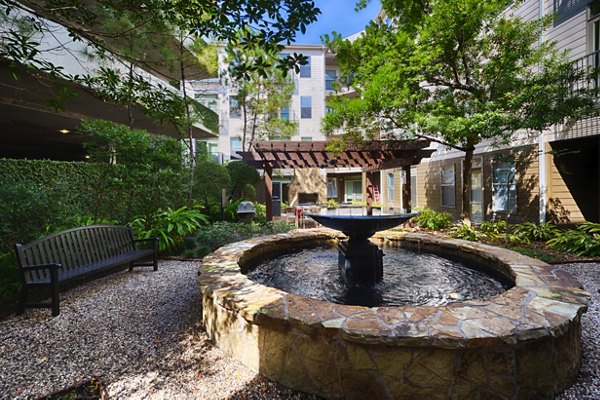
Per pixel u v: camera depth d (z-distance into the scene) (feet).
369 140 25.62
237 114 50.03
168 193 19.63
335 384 5.73
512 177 25.96
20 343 7.71
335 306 6.67
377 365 5.50
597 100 17.63
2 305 10.05
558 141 22.54
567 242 17.10
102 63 18.39
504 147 26.63
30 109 24.40
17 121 29.30
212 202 28.14
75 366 6.76
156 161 18.98
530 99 17.92
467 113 20.44
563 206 23.13
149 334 8.25
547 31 22.22
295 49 55.06
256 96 40.19
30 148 47.26
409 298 9.70
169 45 22.13
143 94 12.11
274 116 42.22
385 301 9.48
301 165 28.02
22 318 9.15
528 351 5.51
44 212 13.32
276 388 6.12
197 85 51.44
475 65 21.50
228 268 10.17
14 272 11.15
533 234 20.01
